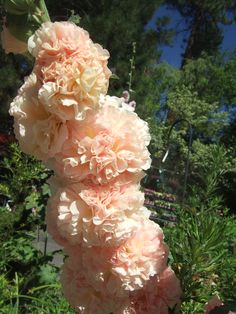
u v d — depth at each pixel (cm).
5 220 121
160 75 472
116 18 330
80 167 37
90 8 335
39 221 123
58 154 37
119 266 39
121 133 38
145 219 42
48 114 36
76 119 35
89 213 37
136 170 38
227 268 46
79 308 41
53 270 110
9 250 114
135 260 40
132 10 350
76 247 40
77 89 35
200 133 649
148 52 357
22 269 111
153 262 40
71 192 38
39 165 139
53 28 35
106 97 41
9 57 340
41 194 125
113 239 37
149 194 105
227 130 587
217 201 50
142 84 341
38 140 36
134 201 38
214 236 44
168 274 42
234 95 743
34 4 41
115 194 38
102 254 39
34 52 36
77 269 40
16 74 337
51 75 35
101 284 40
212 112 649
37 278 105
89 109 35
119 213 37
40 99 35
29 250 114
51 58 35
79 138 37
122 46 338
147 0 366
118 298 40
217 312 40
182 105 622
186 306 50
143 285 40
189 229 46
